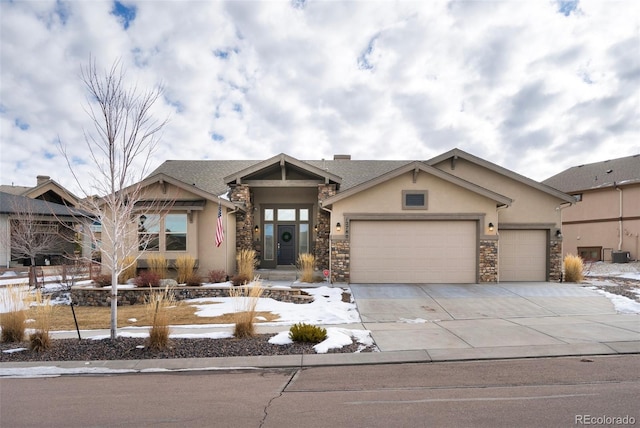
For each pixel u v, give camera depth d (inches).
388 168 812.0
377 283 546.3
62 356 259.0
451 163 629.9
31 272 582.6
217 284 538.0
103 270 591.5
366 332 318.7
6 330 300.7
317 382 208.5
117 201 306.3
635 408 165.0
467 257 550.0
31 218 713.6
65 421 159.0
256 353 264.8
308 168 639.8
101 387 204.1
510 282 572.7
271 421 155.6
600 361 240.1
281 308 423.5
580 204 957.2
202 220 609.3
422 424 150.3
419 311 402.0
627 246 848.9
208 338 301.3
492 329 326.3
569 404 169.8
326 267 649.0
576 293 481.4
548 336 300.4
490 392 187.5
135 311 436.8
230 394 190.5
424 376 215.8
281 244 706.2
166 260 578.2
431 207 549.3
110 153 287.3
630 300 439.2
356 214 548.1
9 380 218.4
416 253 550.6
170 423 155.3
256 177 679.7
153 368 237.1
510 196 610.5
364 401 177.8
